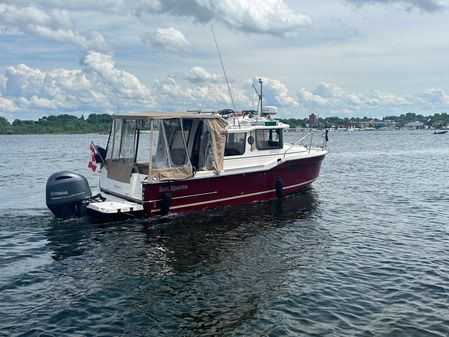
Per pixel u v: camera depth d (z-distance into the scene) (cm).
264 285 898
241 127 1550
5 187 2178
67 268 977
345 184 2252
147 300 827
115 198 1420
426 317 768
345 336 706
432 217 1492
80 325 733
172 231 1252
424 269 988
